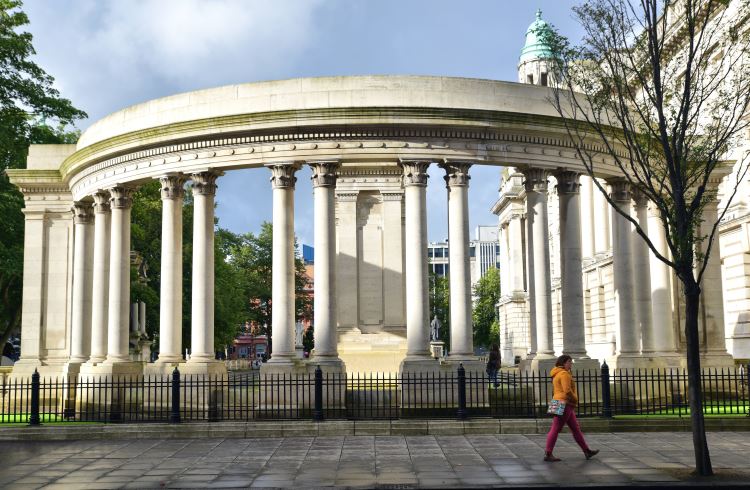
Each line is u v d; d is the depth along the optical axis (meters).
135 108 36.72
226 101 34.09
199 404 32.84
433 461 21.84
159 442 26.39
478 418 28.72
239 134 33.47
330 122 32.44
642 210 38.31
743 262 52.00
